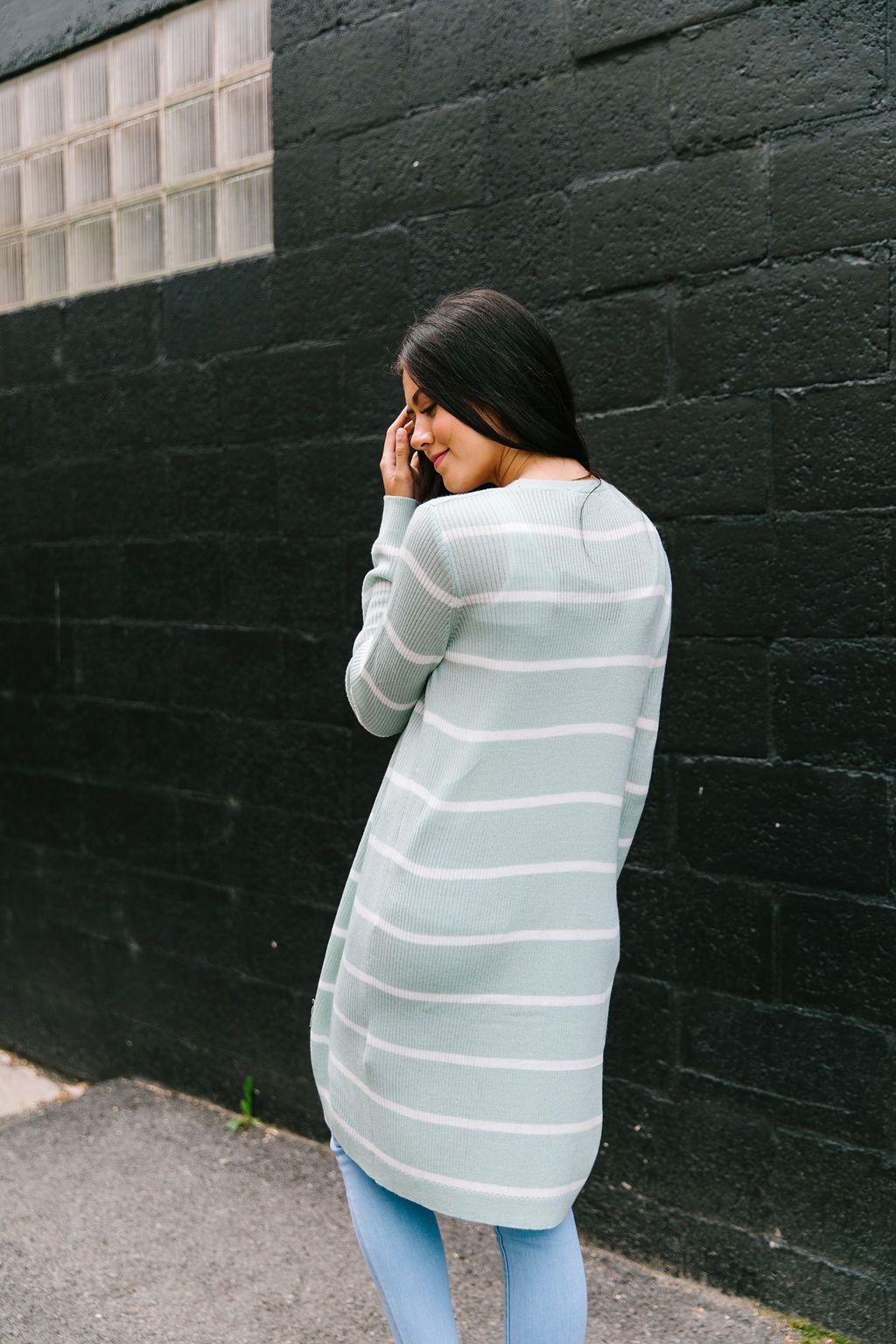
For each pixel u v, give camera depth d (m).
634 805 1.67
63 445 3.52
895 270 2.05
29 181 3.60
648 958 2.43
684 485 2.32
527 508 1.52
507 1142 1.51
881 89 2.04
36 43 3.51
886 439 2.08
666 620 1.65
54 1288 2.40
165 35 3.21
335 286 2.86
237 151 3.05
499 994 1.52
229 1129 3.10
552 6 2.43
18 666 3.70
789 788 2.23
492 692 1.50
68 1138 3.07
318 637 2.95
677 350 2.31
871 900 2.14
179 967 3.31
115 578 3.41
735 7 2.19
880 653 2.11
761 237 2.19
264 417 3.02
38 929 3.71
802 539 2.19
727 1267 2.35
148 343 3.27
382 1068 1.56
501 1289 2.38
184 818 3.28
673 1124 2.41
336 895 2.95
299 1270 2.46
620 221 2.37
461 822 1.51
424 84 2.65
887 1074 2.13
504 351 1.58
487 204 2.57
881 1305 2.16
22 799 3.73
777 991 2.26
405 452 1.81
